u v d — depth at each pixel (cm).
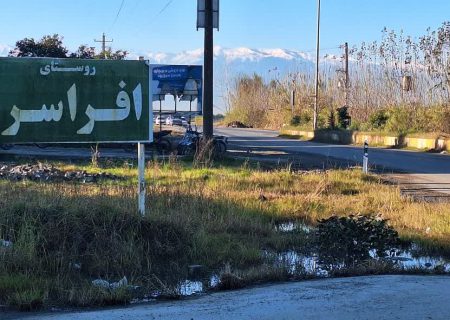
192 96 2998
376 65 4703
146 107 850
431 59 3569
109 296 588
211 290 649
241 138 4919
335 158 2595
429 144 3206
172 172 1688
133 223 767
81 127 830
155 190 1138
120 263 698
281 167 2008
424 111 3709
